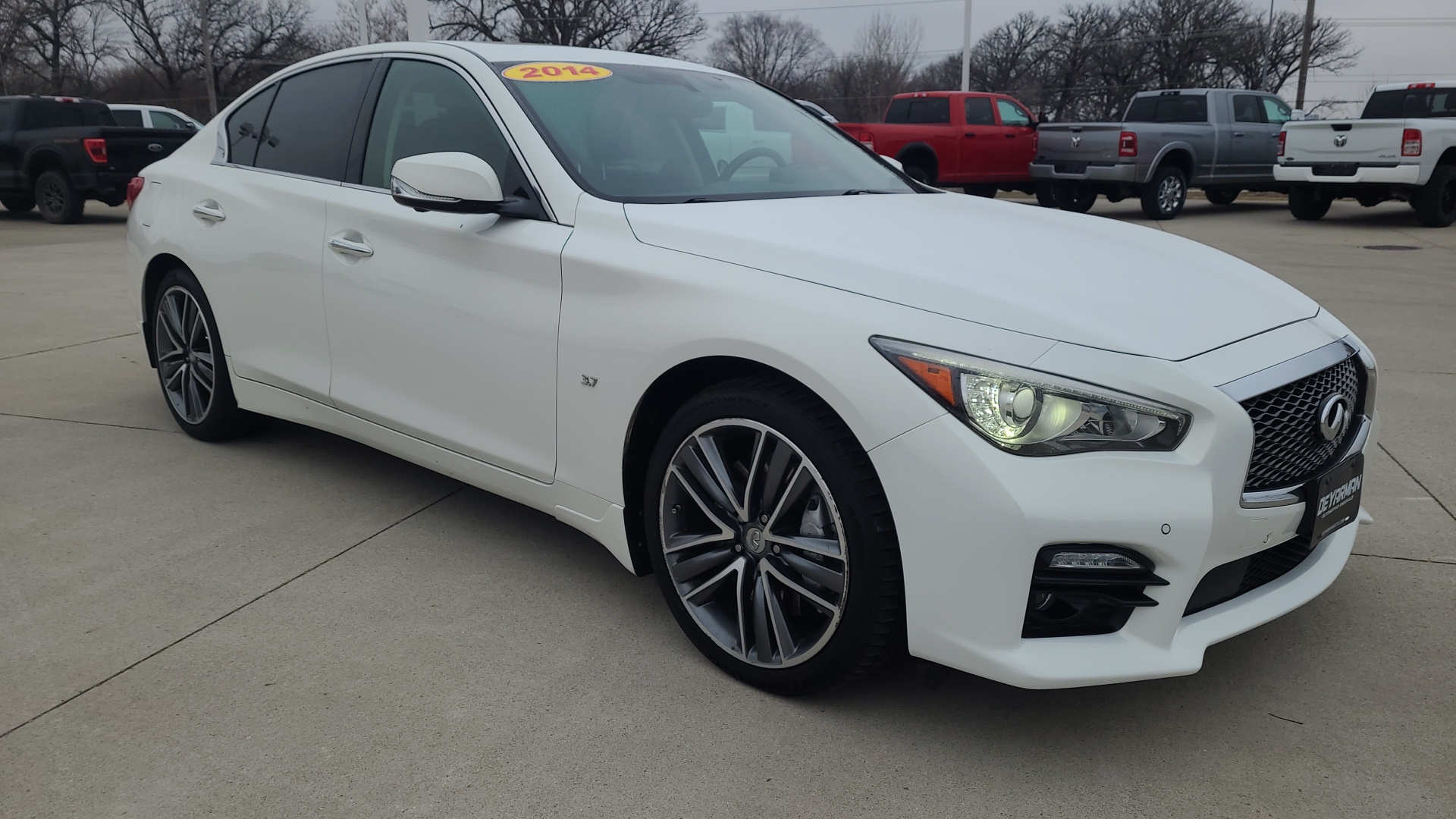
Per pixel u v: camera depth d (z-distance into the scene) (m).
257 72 53.25
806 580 2.33
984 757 2.24
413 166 2.79
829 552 2.25
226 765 2.18
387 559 3.22
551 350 2.73
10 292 8.16
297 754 2.22
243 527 3.45
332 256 3.36
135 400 4.94
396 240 3.15
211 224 3.87
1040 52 61.16
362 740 2.27
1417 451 4.24
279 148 3.76
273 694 2.45
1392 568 3.17
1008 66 61.75
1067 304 2.21
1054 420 2.01
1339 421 2.38
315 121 3.64
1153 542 2.02
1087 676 2.06
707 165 3.13
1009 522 2.00
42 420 4.60
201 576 3.08
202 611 2.86
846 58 65.56
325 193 3.44
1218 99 15.81
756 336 2.28
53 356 5.87
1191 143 15.34
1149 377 2.05
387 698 2.44
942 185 16.61
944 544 2.07
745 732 2.32
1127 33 59.25
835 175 3.38
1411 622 2.83
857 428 2.13
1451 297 8.05
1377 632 2.77
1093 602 2.09
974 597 2.06
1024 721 2.38
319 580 3.06
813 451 2.23
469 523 3.51
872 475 2.17
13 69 49.97
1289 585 2.43
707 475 2.48
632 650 2.68
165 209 4.12
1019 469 2.01
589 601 2.96
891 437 2.09
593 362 2.63
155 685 2.48
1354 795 2.11
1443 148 13.21
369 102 3.44
